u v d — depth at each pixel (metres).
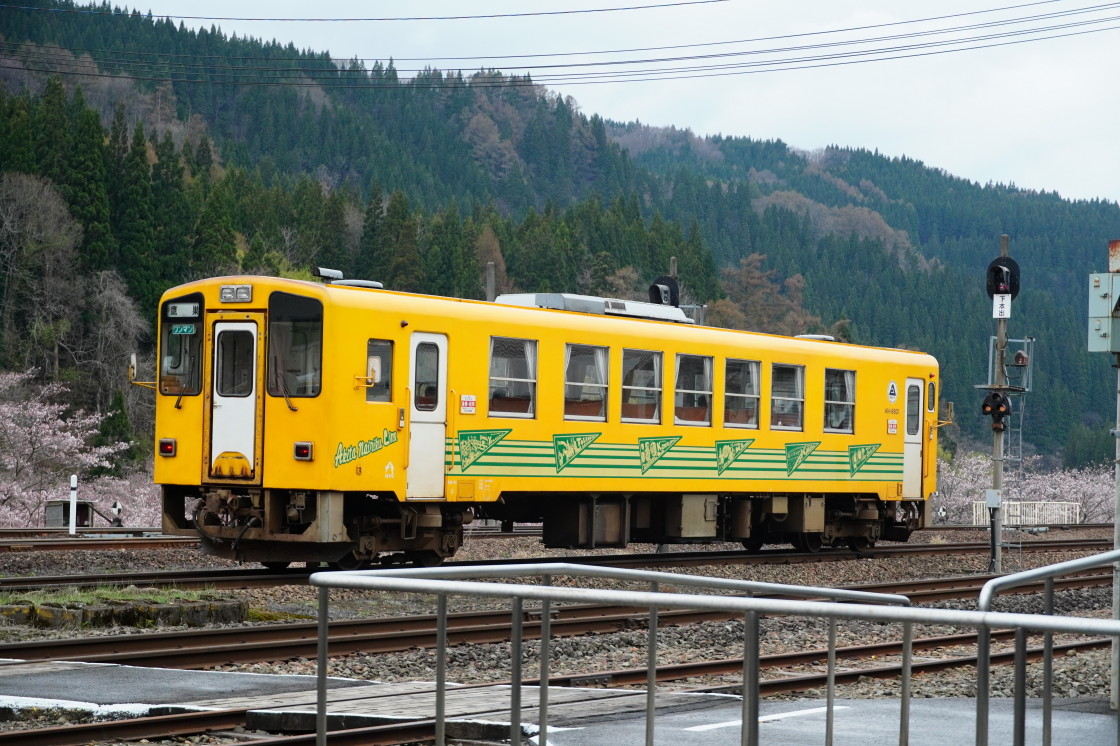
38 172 81.56
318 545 20.33
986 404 27.91
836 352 27.67
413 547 21.53
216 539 20.47
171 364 20.83
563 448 22.55
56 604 15.61
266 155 187.75
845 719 10.41
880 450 28.73
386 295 20.16
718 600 7.43
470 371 21.19
